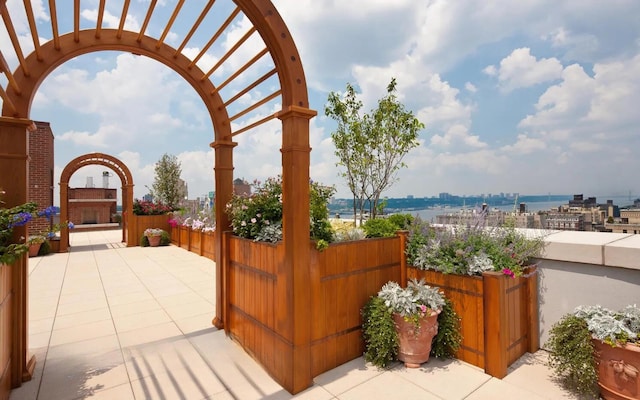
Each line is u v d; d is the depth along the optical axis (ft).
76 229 53.47
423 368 8.27
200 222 28.63
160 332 11.10
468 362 8.48
